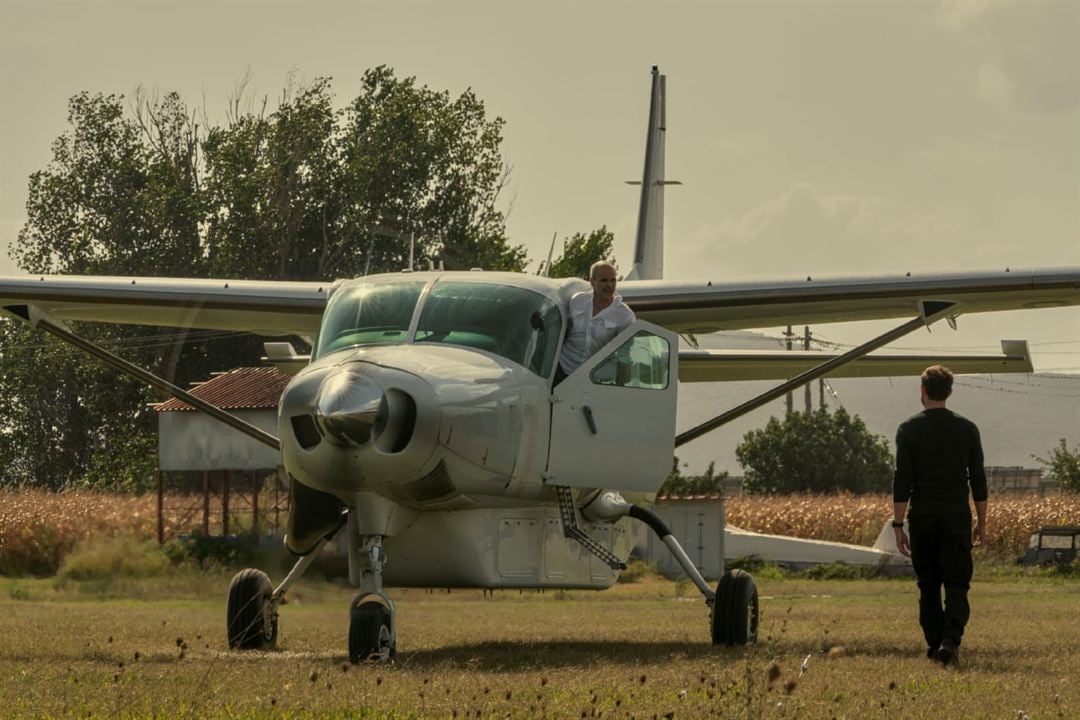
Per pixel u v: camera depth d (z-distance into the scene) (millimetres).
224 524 74750
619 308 27109
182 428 77312
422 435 22391
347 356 23469
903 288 30000
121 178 137125
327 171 127062
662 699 17828
